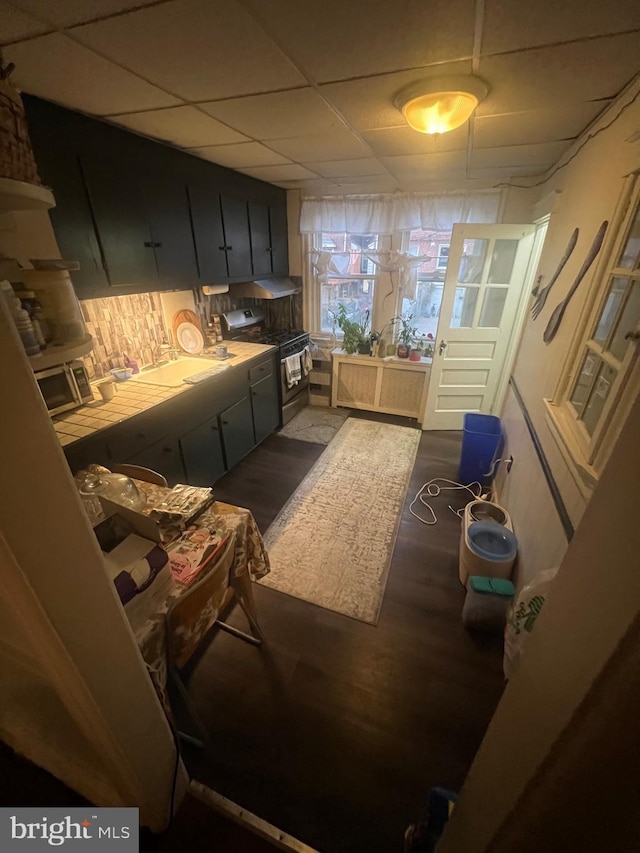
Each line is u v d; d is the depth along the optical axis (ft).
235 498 9.01
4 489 1.75
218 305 11.33
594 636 1.37
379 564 7.09
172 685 5.00
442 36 3.59
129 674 2.89
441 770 4.21
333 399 14.07
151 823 3.60
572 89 4.68
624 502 1.36
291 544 7.57
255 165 8.79
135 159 6.58
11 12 3.18
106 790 3.61
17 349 1.70
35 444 1.87
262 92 4.84
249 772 4.19
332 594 6.45
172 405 7.41
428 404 12.09
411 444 11.55
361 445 11.48
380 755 4.34
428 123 5.16
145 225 7.02
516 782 1.75
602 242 4.99
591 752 1.32
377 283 12.78
